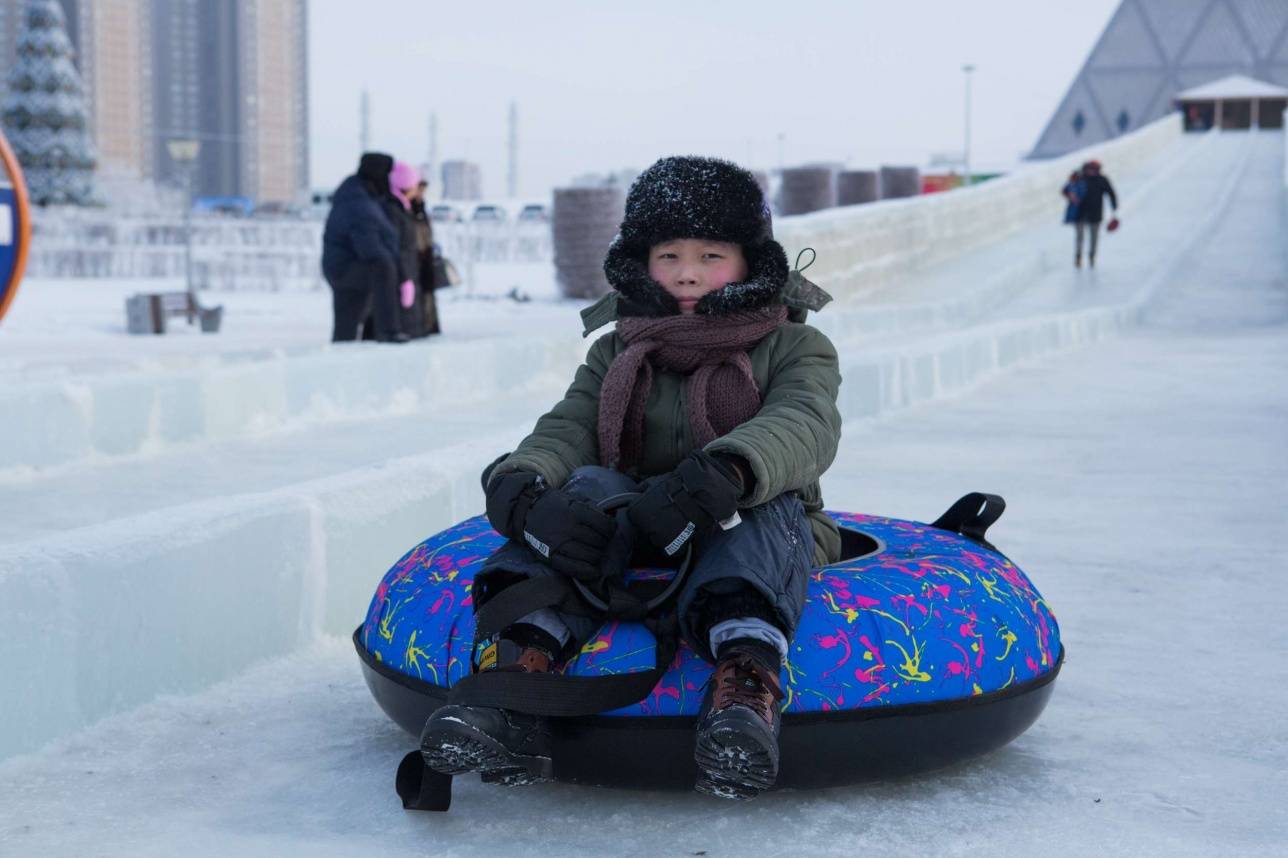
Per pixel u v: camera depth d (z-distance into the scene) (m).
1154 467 7.30
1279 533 5.54
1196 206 37.09
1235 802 2.62
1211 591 4.54
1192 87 157.75
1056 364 13.30
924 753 2.66
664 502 2.43
